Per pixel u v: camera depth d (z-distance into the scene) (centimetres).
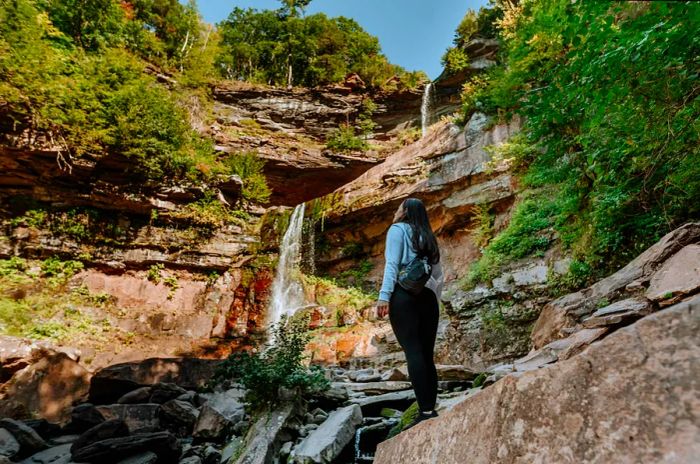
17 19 1265
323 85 2777
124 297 1366
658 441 92
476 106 1520
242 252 1596
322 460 362
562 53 552
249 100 2553
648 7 254
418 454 183
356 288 1716
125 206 1437
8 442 463
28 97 1214
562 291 877
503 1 1141
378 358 1071
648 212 618
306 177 2434
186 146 1631
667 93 342
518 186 1260
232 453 436
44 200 1332
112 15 1889
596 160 556
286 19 3319
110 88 1431
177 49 2394
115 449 429
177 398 588
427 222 271
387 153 2481
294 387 485
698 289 296
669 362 100
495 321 1005
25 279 1247
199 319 1413
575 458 106
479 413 149
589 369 116
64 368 746
